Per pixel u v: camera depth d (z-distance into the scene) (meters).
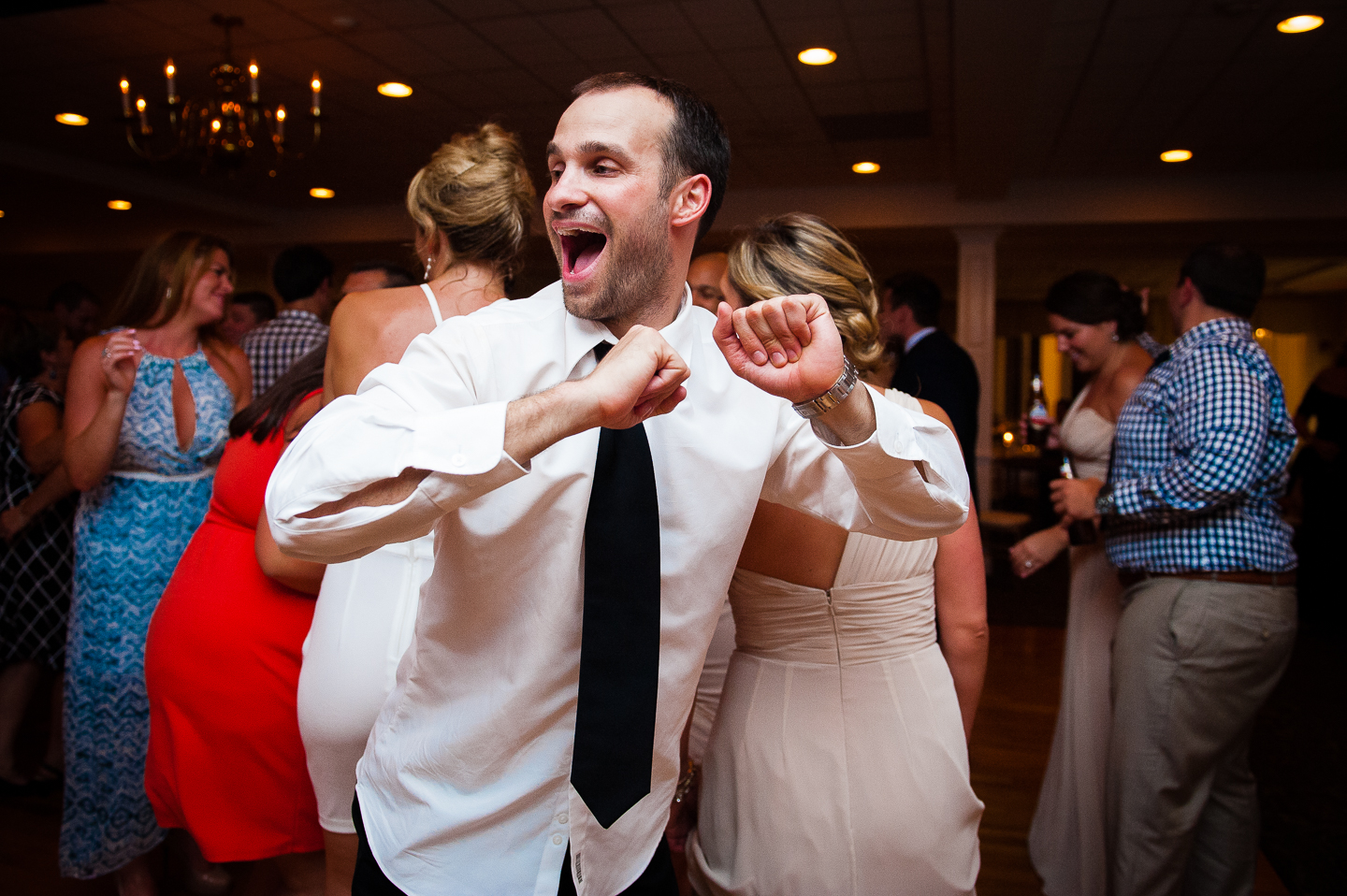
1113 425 2.40
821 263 1.30
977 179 7.12
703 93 5.70
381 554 1.37
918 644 1.26
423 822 0.97
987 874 2.43
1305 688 4.05
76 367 2.17
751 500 0.98
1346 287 13.89
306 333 3.21
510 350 0.93
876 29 4.67
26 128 6.61
